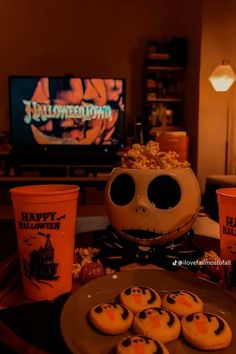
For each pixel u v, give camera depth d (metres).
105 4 4.26
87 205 3.88
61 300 0.48
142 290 0.46
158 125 4.26
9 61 4.23
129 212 0.60
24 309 0.47
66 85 3.96
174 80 4.32
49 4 4.20
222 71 3.17
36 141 4.02
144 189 0.59
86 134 4.07
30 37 4.22
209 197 3.24
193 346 0.38
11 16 4.18
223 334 0.38
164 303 0.44
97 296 0.48
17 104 3.94
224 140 3.85
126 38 4.32
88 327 0.41
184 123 4.27
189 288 0.50
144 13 4.30
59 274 0.50
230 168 3.92
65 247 0.50
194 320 0.40
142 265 0.63
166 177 0.59
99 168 4.02
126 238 0.62
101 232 0.85
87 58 4.31
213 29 3.68
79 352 0.36
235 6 3.68
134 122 4.21
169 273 0.52
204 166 3.85
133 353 0.34
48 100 3.96
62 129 4.03
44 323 0.44
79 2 4.23
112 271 0.60
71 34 4.27
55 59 4.28
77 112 4.02
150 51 4.05
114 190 0.63
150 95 4.16
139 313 0.42
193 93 3.94
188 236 0.68
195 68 3.86
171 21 4.33
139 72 4.38
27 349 0.38
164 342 0.38
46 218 0.48
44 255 0.49
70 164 4.02
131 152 0.64
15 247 1.15
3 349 0.40
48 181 3.94
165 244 0.63
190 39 4.04
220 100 3.79
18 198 0.48
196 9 3.83
